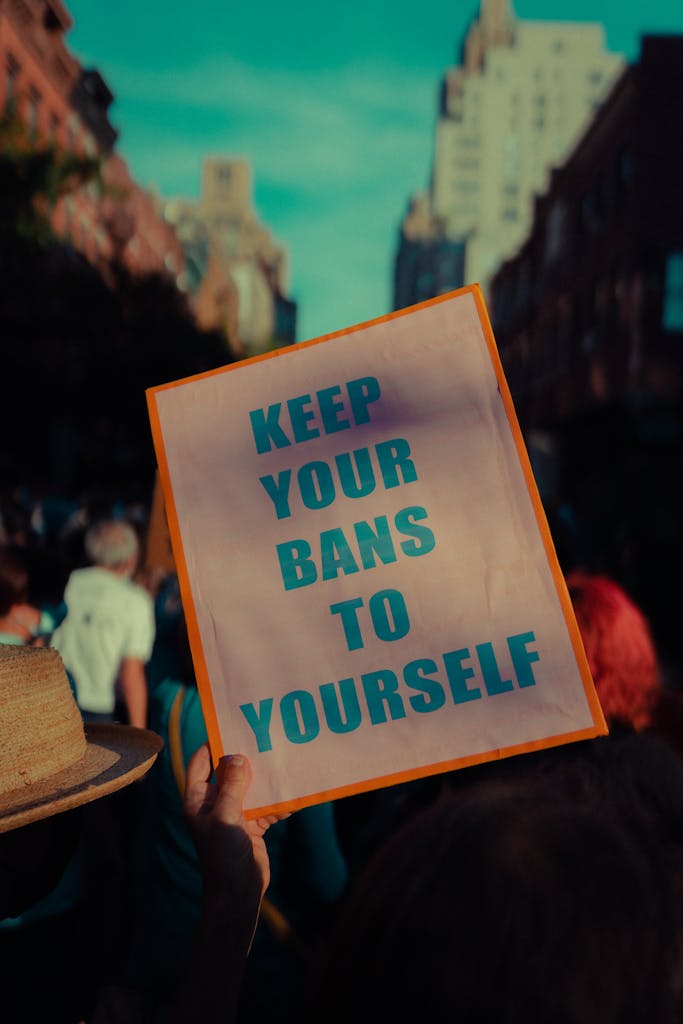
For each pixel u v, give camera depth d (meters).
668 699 2.20
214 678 1.72
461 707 1.64
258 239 146.62
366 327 1.76
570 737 1.60
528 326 38.69
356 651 1.69
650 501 22.91
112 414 34.44
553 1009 0.78
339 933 0.89
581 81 148.00
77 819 1.81
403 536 1.70
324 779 1.67
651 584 16.58
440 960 0.81
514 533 1.66
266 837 2.36
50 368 27.53
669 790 1.74
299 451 1.75
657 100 24.53
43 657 1.70
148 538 4.29
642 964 0.80
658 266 24.19
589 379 28.33
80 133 37.66
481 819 0.87
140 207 47.66
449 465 1.70
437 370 1.73
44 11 32.81
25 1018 2.40
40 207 20.86
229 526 1.76
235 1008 1.39
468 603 1.66
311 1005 0.89
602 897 0.82
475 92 147.88
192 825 1.51
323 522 1.73
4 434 29.23
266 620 1.72
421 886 0.84
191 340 37.59
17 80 30.62
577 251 30.84
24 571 4.08
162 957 2.48
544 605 1.64
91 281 29.75
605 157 27.61
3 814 1.45
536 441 36.31
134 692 4.86
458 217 146.12
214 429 1.78
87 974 2.54
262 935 2.31
